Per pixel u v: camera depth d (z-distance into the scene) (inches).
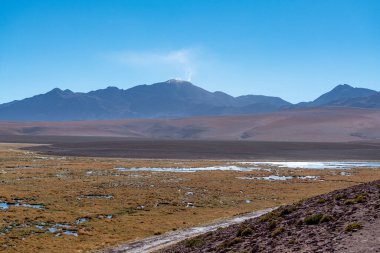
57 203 2522.1
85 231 1924.2
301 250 980.6
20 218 2101.4
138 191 2982.3
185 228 1972.2
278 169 4763.8
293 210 1461.6
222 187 3243.1
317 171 4517.7
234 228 1496.1
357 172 4446.4
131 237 1844.2
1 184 3218.5
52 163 5059.1
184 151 7815.0
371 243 900.0
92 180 3518.7
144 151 7677.2
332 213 1230.9
